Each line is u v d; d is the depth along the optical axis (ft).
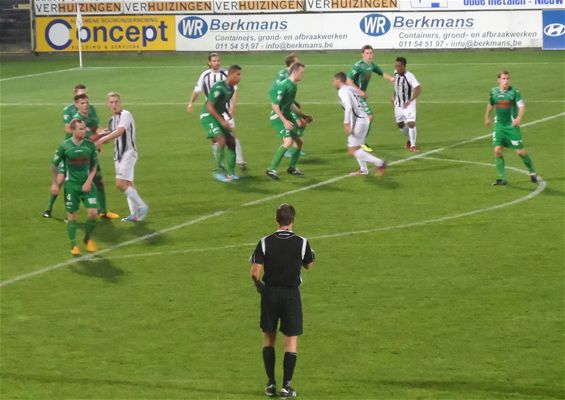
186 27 397.39
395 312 106.73
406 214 147.02
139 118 246.88
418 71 320.91
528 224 139.85
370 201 155.63
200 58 382.22
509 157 188.24
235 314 107.76
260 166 185.47
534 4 371.15
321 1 385.29
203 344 99.35
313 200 157.38
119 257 129.08
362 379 89.30
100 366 93.45
